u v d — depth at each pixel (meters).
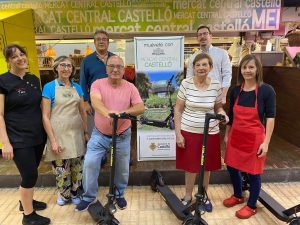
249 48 4.82
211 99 2.29
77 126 2.56
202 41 2.99
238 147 2.43
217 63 2.99
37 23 3.95
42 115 2.38
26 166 2.19
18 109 2.15
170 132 3.36
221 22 3.93
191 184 2.61
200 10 3.89
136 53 3.16
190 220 2.11
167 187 2.87
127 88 2.31
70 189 2.75
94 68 3.00
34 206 2.62
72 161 2.70
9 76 2.11
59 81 2.47
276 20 3.92
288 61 4.29
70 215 2.56
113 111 2.13
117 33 4.01
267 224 2.40
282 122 4.33
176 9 3.89
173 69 3.19
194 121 2.33
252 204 2.48
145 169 3.19
